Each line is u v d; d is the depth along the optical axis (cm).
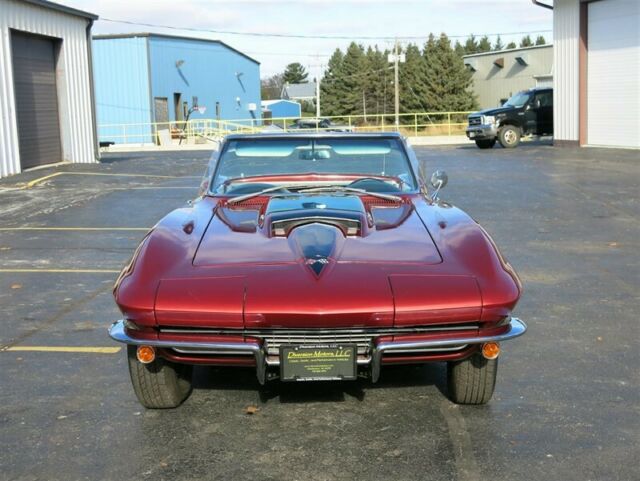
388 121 7175
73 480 317
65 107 1983
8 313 593
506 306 335
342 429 368
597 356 474
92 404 403
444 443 350
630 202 1175
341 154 507
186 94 4691
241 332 331
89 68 2108
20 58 1770
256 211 432
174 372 382
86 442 355
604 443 347
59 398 412
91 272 746
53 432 367
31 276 729
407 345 331
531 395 409
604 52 2236
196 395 417
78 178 1653
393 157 506
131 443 354
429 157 2214
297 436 361
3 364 470
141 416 387
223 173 500
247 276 339
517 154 2202
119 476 321
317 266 345
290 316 324
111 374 451
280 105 8150
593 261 766
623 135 2198
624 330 529
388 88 8575
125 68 4156
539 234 927
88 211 1173
